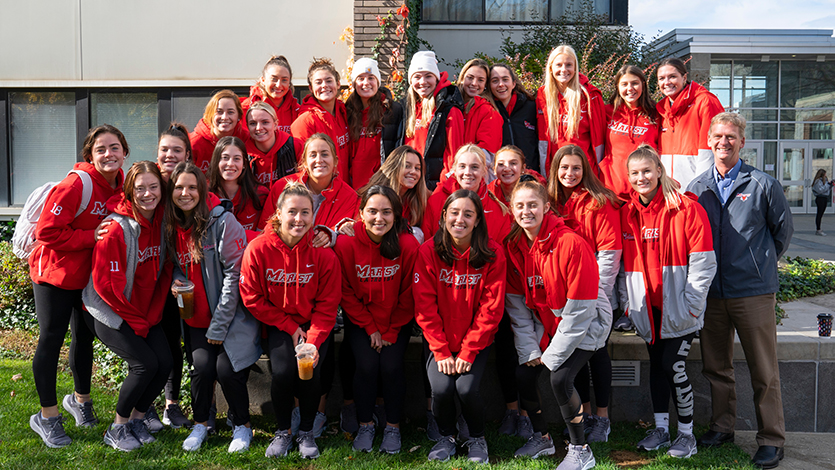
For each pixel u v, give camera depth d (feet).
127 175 10.59
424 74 13.85
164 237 11.07
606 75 23.53
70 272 10.69
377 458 10.85
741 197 11.23
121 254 10.57
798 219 57.67
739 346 12.82
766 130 62.28
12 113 24.76
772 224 11.16
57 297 10.87
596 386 11.82
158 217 11.03
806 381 12.86
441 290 10.95
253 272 10.68
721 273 11.35
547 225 10.43
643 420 12.99
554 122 14.39
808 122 62.08
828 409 12.86
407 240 11.42
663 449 11.42
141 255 10.84
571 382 10.36
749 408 12.85
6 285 19.58
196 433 11.16
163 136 11.78
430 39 35.17
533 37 33.19
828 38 55.26
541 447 11.17
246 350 11.01
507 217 12.39
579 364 10.42
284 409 10.84
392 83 22.58
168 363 11.10
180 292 10.48
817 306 18.30
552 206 11.96
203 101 24.06
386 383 11.18
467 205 10.42
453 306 10.91
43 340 10.91
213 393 11.80
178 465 10.36
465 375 10.66
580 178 11.59
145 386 10.76
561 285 10.34
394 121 15.05
